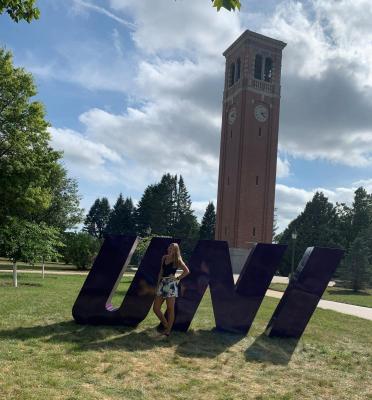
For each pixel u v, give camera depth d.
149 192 88.88
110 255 8.58
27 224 18.70
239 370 6.47
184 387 5.41
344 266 32.12
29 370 5.48
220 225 53.34
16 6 5.25
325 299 21.00
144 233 86.38
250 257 9.03
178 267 8.25
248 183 49.88
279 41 52.75
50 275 26.50
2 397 4.54
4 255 17.75
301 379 6.30
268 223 50.03
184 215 86.25
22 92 24.20
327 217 70.69
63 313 9.61
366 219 68.62
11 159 22.88
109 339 7.53
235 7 3.90
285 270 56.19
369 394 5.86
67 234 37.81
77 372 5.60
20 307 10.16
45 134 24.53
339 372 6.88
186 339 8.10
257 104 51.34
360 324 12.20
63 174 36.94
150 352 6.97
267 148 51.16
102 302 8.53
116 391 5.05
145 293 8.64
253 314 8.94
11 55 24.20
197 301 8.76
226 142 54.31
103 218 104.88
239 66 53.62
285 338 8.91
